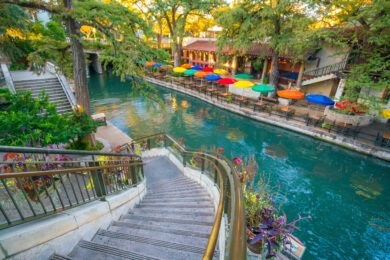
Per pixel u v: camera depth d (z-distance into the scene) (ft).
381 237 23.57
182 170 29.78
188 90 75.82
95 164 12.40
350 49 45.88
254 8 57.57
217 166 17.25
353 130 42.27
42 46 28.35
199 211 15.07
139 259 8.82
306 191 30.68
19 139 19.02
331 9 45.42
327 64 64.95
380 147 38.22
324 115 50.83
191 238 10.84
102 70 112.47
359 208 27.78
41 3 23.53
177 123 53.72
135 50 26.96
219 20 60.03
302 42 48.01
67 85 44.60
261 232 9.23
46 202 13.24
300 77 65.31
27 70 50.29
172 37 95.86
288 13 52.70
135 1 81.61
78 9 23.17
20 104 23.39
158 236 11.08
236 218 4.37
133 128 50.37
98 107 62.39
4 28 36.01
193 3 80.53
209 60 101.60
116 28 26.53
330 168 36.37
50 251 8.55
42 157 16.35
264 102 60.59
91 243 9.70
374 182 33.12
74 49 28.78
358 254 21.61
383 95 49.57
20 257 7.52
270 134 48.47
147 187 24.80
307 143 44.52
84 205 11.21
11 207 11.44
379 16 39.29
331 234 23.86
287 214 26.50
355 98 42.68
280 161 38.22
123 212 14.44
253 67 87.92
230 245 3.35
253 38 57.41
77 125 28.50
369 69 41.32
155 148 37.14
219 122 54.65
